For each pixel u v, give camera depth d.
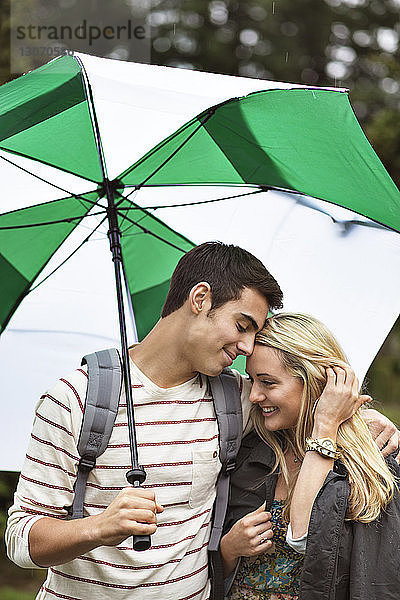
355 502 3.04
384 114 11.27
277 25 17.94
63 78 3.07
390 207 3.41
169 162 3.42
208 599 3.28
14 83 3.20
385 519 3.05
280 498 3.33
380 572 2.96
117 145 3.18
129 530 2.68
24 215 3.63
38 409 3.16
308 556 2.96
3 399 3.83
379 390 13.72
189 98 3.13
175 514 3.20
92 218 3.82
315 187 3.55
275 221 3.85
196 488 3.23
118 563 3.11
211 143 3.40
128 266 4.00
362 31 18.67
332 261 3.76
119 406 3.16
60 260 3.88
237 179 3.62
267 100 3.19
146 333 4.04
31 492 3.09
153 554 3.13
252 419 3.47
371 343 3.65
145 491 2.78
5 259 3.77
